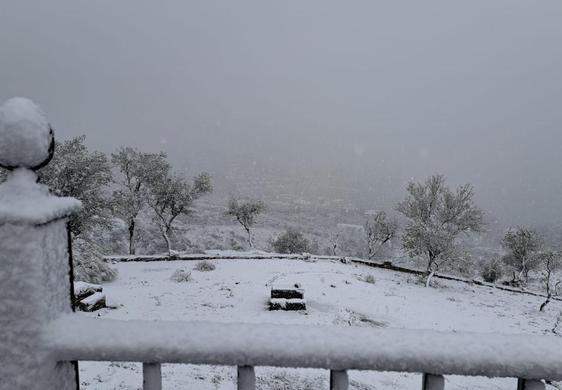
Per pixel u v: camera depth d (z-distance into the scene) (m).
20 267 0.96
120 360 1.01
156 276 21.28
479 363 0.98
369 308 15.94
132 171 33.00
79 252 19.58
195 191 34.16
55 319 1.04
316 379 6.47
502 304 22.16
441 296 21.92
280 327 1.05
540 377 0.97
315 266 26.62
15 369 0.97
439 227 26.94
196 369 6.48
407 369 1.00
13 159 1.02
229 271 23.19
